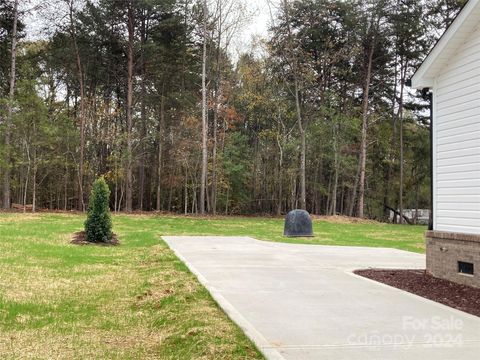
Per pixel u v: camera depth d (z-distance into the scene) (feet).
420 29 97.09
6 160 76.54
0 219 59.82
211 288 23.71
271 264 32.91
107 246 41.52
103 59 97.04
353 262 35.37
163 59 98.07
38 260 31.73
